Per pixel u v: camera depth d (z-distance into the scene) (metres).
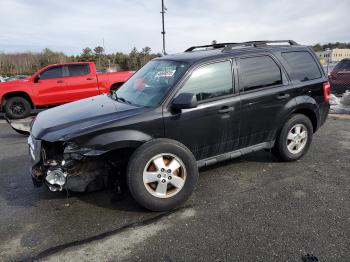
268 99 4.46
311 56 5.13
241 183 4.36
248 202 3.82
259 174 4.64
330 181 4.36
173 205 3.67
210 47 5.08
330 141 6.23
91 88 11.21
